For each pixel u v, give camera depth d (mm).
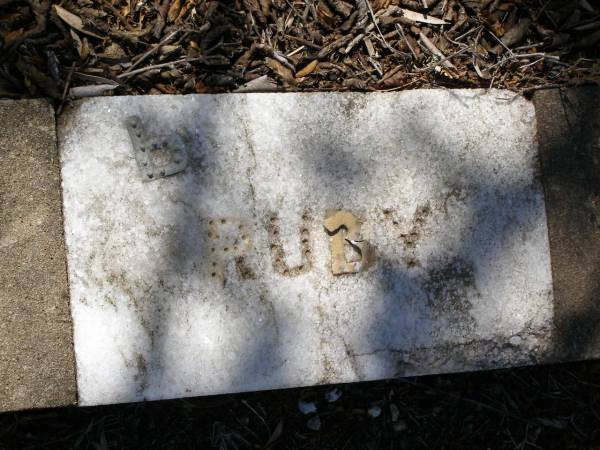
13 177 606
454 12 708
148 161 619
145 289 619
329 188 639
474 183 657
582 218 668
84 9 667
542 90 669
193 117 626
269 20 692
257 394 724
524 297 662
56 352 612
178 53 677
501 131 663
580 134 670
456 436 742
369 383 738
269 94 635
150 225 619
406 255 648
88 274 613
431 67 695
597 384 744
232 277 627
